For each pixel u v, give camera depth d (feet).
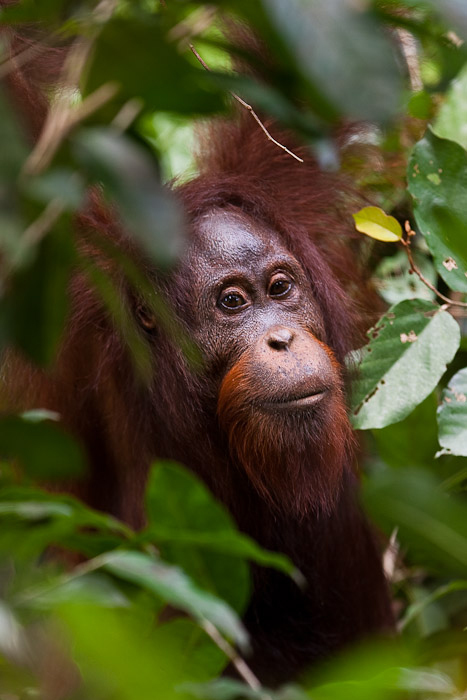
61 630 15.90
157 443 20.71
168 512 12.12
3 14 8.54
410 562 22.50
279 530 21.43
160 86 8.36
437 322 18.75
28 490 11.53
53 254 8.54
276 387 18.33
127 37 7.90
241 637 9.85
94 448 21.31
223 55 19.27
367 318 23.30
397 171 23.40
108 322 20.08
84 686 12.52
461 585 17.99
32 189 7.59
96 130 8.42
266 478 18.90
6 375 20.07
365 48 6.63
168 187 21.84
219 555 12.38
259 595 21.47
